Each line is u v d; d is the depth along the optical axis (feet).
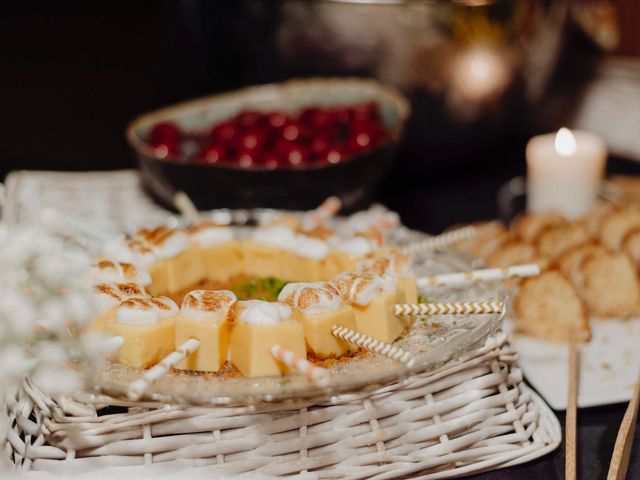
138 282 2.54
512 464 2.30
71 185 3.60
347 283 2.43
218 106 3.67
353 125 3.44
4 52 5.59
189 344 2.25
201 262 2.77
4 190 3.40
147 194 3.56
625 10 4.25
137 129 3.51
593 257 2.98
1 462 2.15
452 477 2.30
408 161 3.70
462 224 3.51
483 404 2.35
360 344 2.26
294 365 2.15
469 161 3.79
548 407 2.51
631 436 2.34
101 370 2.28
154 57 5.62
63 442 2.24
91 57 5.61
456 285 2.67
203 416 2.26
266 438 2.26
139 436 2.25
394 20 3.36
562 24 3.67
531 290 2.83
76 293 2.05
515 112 3.67
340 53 3.48
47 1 6.22
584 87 4.39
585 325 2.76
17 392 2.37
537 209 3.56
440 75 3.46
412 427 2.31
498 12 3.37
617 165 4.00
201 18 3.76
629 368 2.64
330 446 2.27
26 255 2.01
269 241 2.81
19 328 1.93
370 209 3.48
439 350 2.30
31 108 5.02
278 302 2.35
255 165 3.32
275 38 3.53
